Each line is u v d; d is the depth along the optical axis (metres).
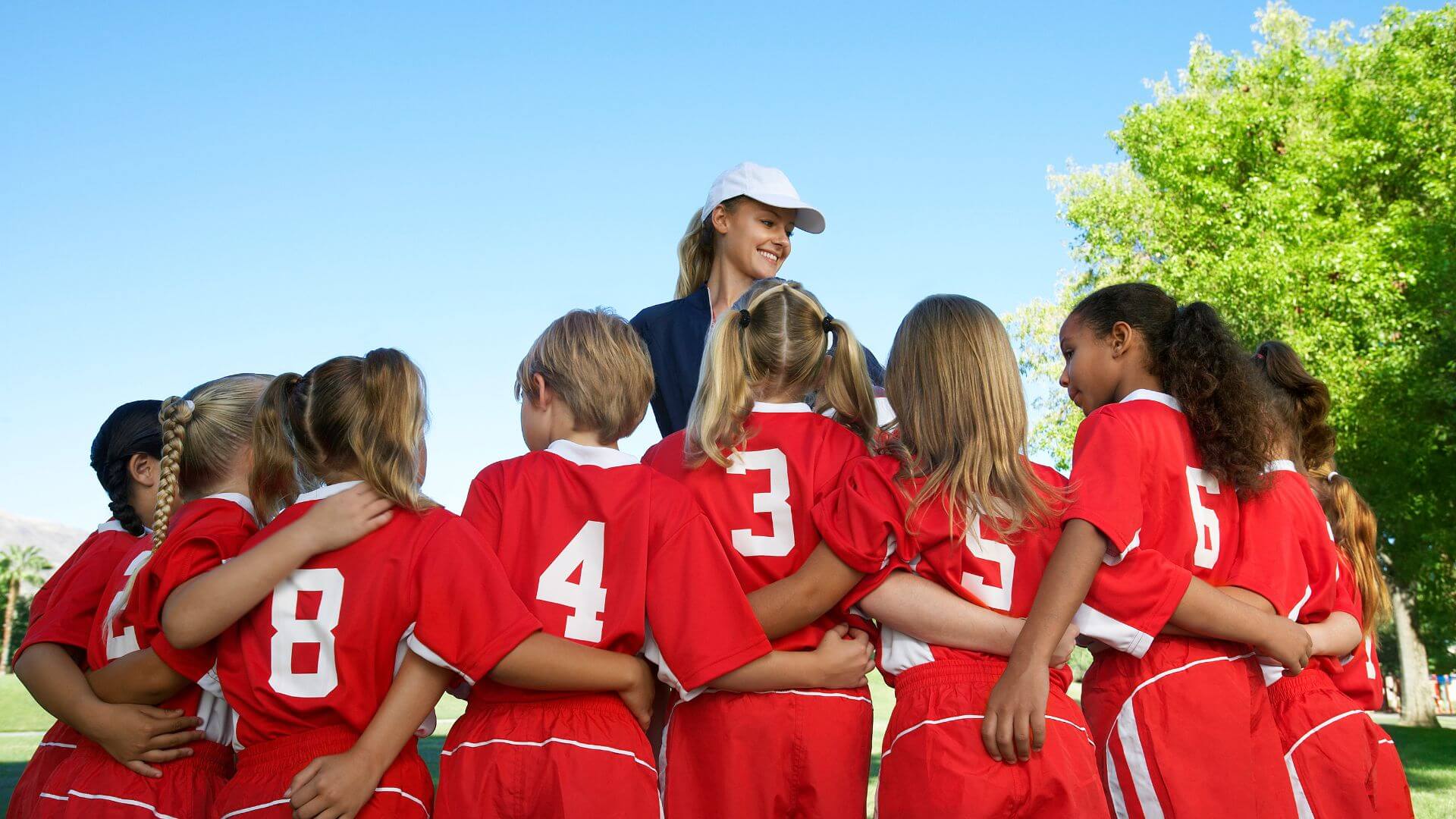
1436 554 13.11
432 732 2.06
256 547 1.96
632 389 2.27
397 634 1.97
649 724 2.34
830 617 2.25
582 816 1.89
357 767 1.84
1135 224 14.14
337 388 2.09
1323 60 15.00
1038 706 1.89
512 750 1.95
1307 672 2.56
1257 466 2.28
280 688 1.93
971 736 1.96
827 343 2.41
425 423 2.15
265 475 2.18
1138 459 2.16
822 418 2.36
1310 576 2.52
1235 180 13.87
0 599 51.97
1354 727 2.50
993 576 2.08
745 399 2.28
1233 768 2.10
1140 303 2.46
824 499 2.18
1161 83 15.24
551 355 2.25
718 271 3.35
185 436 2.27
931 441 2.16
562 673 1.94
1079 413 15.48
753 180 3.26
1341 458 12.61
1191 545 2.21
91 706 2.09
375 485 2.03
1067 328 2.55
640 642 2.07
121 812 2.06
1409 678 16.36
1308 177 13.19
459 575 1.96
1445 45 13.60
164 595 2.04
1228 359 2.33
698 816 2.08
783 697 2.10
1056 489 2.13
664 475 2.21
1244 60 15.01
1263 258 12.38
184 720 2.12
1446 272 11.92
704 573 2.07
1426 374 11.81
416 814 1.98
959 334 2.19
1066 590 1.98
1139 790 2.11
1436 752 10.91
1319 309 12.48
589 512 2.11
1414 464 12.26
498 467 2.23
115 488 2.50
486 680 2.03
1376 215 13.40
